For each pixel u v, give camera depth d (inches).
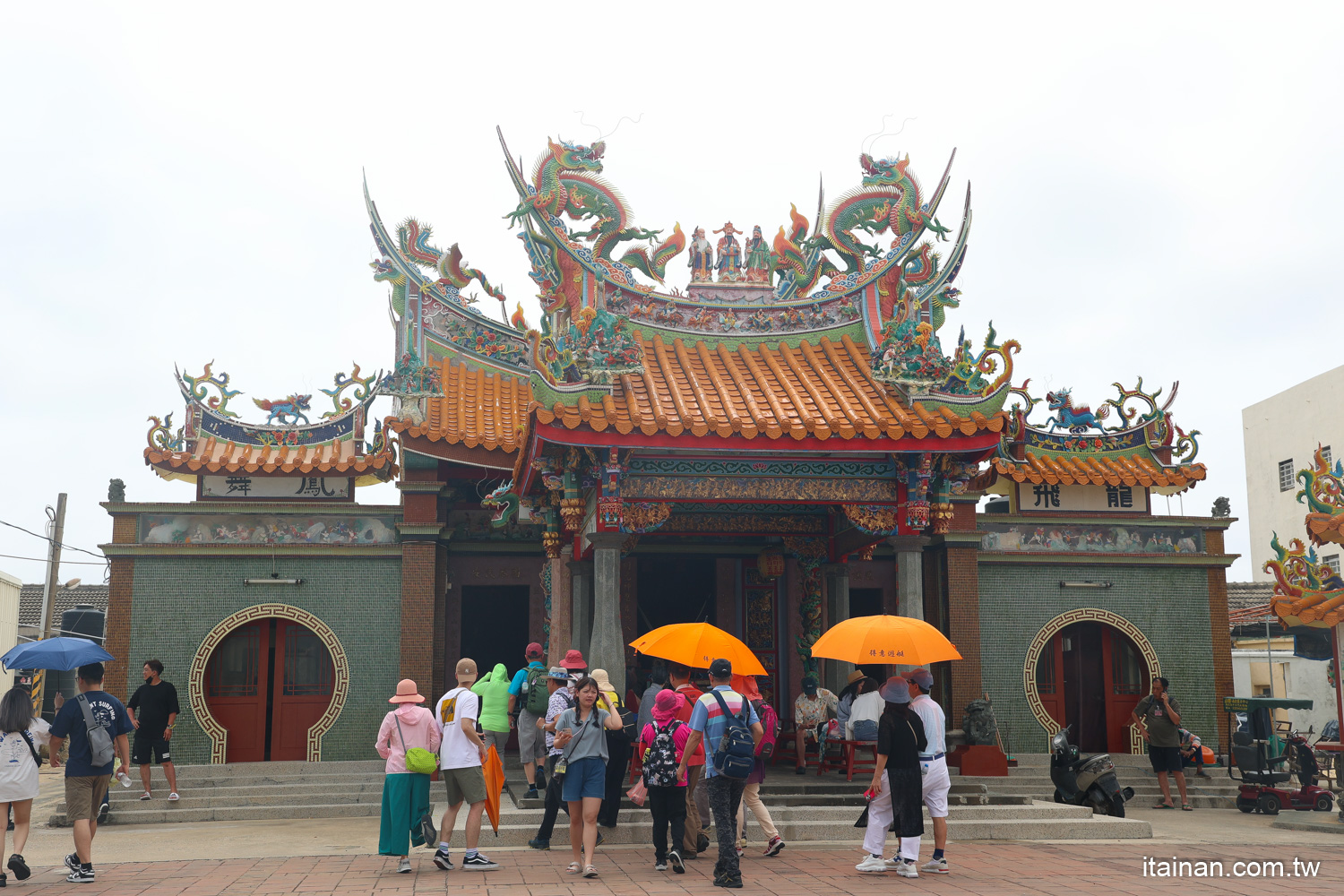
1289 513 1537.9
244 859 420.8
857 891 341.7
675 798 380.2
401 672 709.9
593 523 539.2
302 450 757.3
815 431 487.8
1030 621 796.6
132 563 708.7
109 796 624.7
